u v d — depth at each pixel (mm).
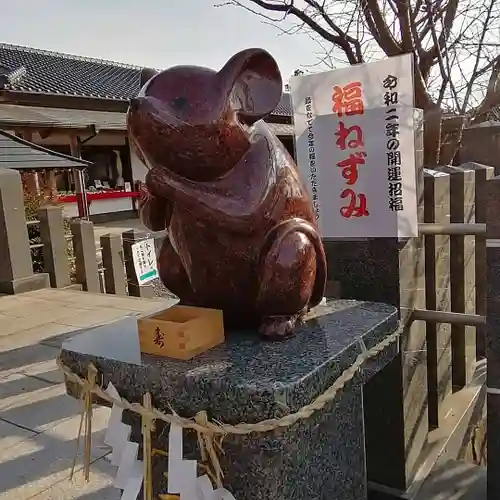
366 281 2199
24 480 2512
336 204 2209
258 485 1240
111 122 14320
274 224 1312
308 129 2219
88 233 7629
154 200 1384
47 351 4492
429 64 3852
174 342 1285
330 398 1201
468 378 3121
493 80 4129
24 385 3750
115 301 6320
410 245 2205
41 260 7645
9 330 5180
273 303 1330
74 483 2465
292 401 1092
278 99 1317
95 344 1448
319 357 1240
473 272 3123
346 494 1563
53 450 2793
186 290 1522
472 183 2951
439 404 2688
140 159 1359
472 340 3166
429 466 2412
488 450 2100
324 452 1422
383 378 2234
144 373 1247
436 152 3689
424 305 2402
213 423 1154
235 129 1247
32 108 13562
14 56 17625
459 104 4645
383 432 2273
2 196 6723
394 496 2256
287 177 1369
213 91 1221
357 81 2066
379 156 2074
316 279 1482
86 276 7598
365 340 1402
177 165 1244
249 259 1316
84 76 17688
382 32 3580
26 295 6777
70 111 14422
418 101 3682
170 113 1192
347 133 2127
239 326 1504
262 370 1177
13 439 2936
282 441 1161
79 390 1412
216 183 1276
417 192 2193
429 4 3467
